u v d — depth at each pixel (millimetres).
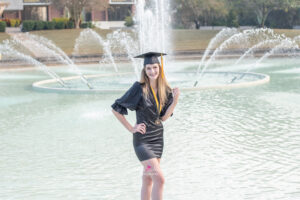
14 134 8797
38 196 5234
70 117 10414
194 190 5289
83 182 5719
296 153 6812
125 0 55719
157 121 4285
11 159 6957
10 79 21016
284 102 11836
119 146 7590
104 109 11367
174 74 21219
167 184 5539
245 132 8383
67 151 7352
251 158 6605
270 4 44219
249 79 17875
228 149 7172
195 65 28375
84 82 18484
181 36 44031
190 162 6488
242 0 46281
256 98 12695
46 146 7742
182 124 9258
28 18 56188
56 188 5512
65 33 44312
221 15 51438
